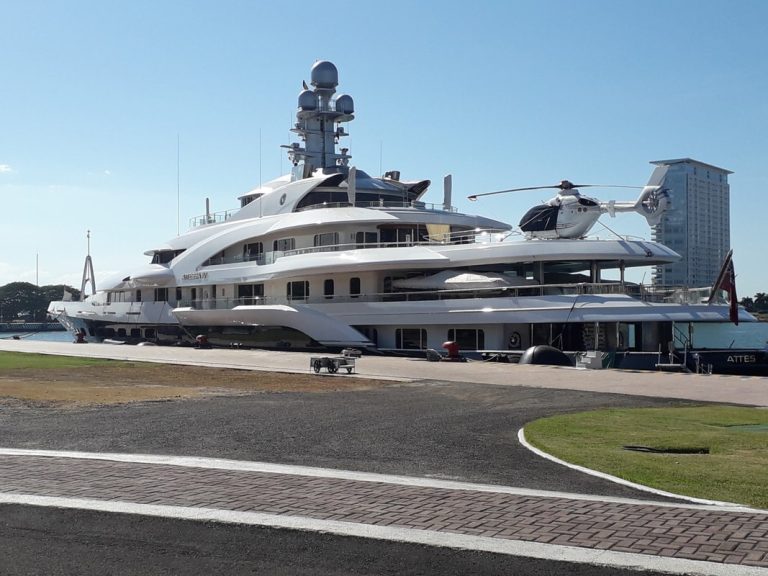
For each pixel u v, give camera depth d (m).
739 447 15.91
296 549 8.46
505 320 41.69
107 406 22.67
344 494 10.81
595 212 43.94
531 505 10.29
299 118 65.69
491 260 44.12
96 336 73.31
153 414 20.77
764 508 10.56
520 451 15.41
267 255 54.59
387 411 22.12
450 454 14.98
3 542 8.70
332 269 47.47
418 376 34.81
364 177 62.69
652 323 39.81
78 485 11.26
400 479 11.93
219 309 54.50
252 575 7.75
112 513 9.72
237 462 13.30
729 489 11.82
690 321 39.16
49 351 53.09
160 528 9.16
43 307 196.00
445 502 10.41
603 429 18.41
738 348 39.47
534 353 39.53
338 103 65.62
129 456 13.71
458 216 54.06
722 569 7.75
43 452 14.14
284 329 51.03
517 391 28.53
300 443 16.03
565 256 42.72
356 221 50.31
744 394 28.00
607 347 40.28
